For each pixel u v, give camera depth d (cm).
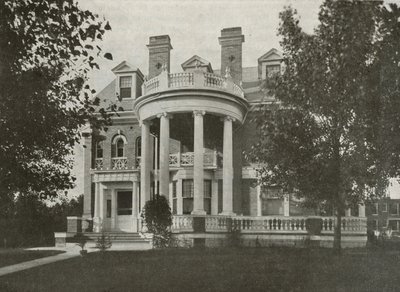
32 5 1057
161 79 2400
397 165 1288
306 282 1094
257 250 1808
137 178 2902
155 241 2083
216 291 1032
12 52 1067
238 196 2648
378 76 1236
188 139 2833
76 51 1131
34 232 2798
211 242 2211
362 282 1089
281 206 2633
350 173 1320
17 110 1099
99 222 2920
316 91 1303
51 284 1186
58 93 1184
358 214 2436
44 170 1220
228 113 2405
